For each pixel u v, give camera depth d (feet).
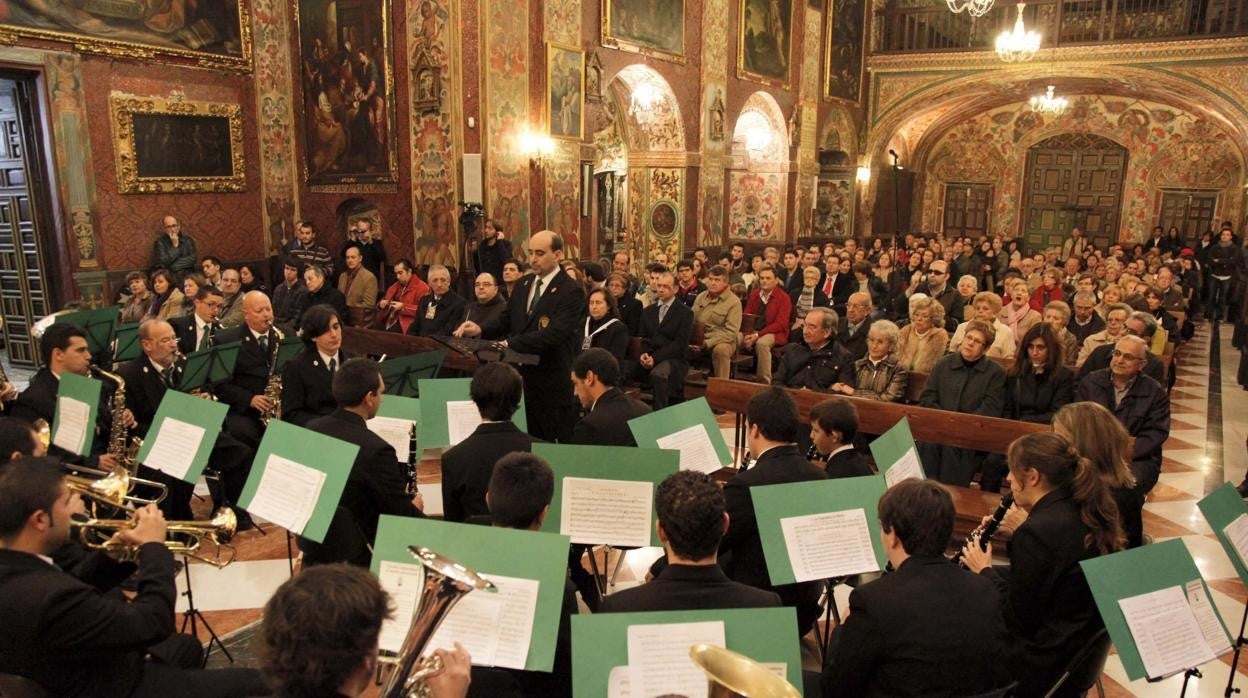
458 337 21.95
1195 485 22.11
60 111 32.42
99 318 23.21
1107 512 9.32
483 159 37.96
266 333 20.33
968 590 7.80
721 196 55.72
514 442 11.97
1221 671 13.21
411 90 38.58
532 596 7.97
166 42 36.06
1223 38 56.54
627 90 50.83
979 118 78.38
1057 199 76.43
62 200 32.81
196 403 12.64
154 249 35.86
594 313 23.58
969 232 80.59
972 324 18.40
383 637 8.21
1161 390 16.88
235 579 15.87
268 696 8.22
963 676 7.53
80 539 10.75
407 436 14.66
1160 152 71.20
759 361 29.50
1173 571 8.70
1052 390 17.99
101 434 17.11
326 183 42.01
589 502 10.82
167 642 9.95
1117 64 60.49
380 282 38.73
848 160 69.82
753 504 10.47
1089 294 26.21
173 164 36.94
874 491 10.13
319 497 10.36
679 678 7.10
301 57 41.37
